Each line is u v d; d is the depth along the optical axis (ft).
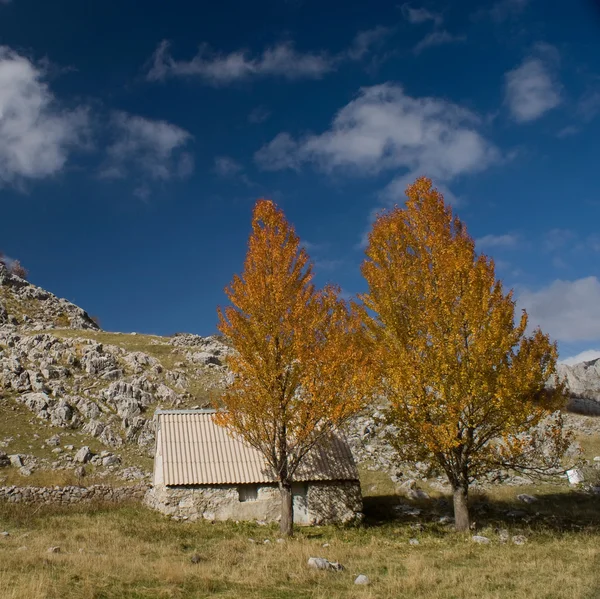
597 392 160.35
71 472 107.65
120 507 92.22
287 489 77.92
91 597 41.98
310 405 76.48
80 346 166.91
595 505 90.27
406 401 74.84
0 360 142.41
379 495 101.65
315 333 78.59
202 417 96.99
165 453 88.38
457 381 71.31
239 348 77.10
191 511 84.17
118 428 129.18
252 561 57.21
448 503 94.99
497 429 73.26
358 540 73.15
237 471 87.35
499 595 45.14
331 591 46.83
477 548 65.21
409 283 77.20
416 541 70.79
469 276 73.56
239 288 79.00
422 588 47.91
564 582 48.39
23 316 219.41
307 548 64.13
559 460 115.85
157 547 63.87
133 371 158.61
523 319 73.10
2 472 102.63
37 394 131.44
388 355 75.05
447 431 72.23
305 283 80.28
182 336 211.20
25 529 73.26
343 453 91.45
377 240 80.89
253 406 77.66
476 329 71.10
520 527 76.74
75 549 60.34
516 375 69.92
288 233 82.33
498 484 107.14
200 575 50.11
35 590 41.42
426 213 79.92
